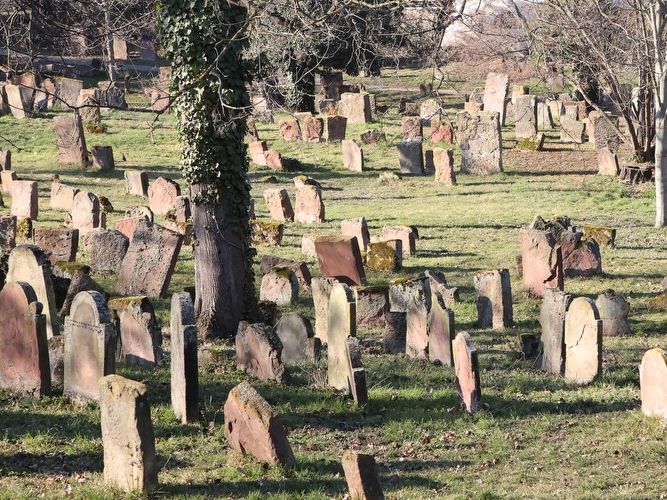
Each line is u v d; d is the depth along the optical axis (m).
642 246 30.23
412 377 16.38
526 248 23.75
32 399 14.09
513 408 14.62
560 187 41.22
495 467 12.23
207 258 20.56
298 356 17.75
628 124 42.59
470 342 14.60
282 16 17.70
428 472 11.99
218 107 19.86
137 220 26.30
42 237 25.09
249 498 10.67
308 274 24.52
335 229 32.44
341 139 51.22
